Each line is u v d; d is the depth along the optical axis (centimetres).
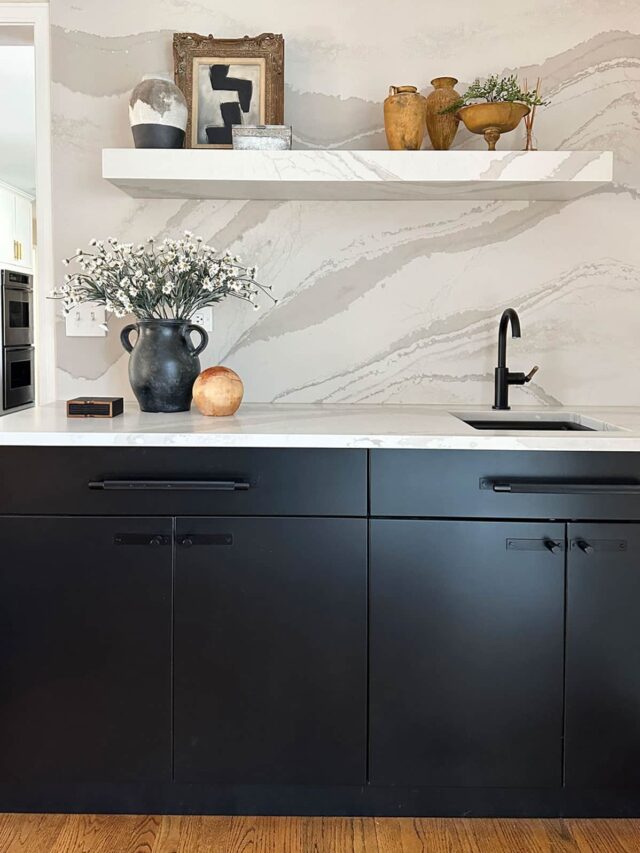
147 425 182
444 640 173
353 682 174
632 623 172
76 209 234
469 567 172
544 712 174
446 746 175
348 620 173
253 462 171
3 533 173
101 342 237
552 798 180
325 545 172
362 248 235
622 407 235
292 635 174
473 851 168
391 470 171
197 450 171
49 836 173
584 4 229
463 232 235
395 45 231
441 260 235
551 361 237
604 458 170
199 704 175
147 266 211
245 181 205
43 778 177
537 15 229
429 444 168
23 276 674
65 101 232
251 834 174
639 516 171
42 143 235
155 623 174
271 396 239
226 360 238
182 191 222
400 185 210
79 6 230
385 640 173
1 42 248
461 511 171
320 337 237
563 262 235
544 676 173
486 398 238
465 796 180
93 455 172
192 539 172
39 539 173
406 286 236
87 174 233
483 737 174
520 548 171
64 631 174
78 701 176
